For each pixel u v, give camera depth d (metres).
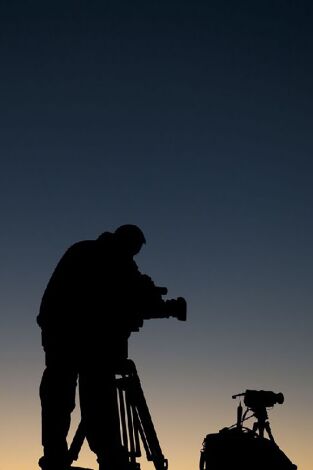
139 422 5.28
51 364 5.07
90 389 5.06
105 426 5.05
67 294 5.14
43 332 5.14
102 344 5.08
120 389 5.30
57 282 5.17
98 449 5.07
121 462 5.02
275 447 5.68
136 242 5.36
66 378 5.05
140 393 5.27
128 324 5.21
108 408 5.06
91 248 5.28
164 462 5.21
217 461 5.61
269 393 6.20
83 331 5.07
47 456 4.99
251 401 6.19
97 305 5.14
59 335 5.07
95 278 5.18
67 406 5.05
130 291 5.21
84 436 5.13
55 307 5.12
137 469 5.11
